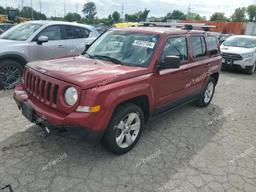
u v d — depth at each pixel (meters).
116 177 3.12
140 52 3.95
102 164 3.36
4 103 5.34
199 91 5.49
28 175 3.05
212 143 4.19
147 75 3.66
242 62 10.88
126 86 3.29
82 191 2.85
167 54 4.11
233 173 3.38
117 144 3.46
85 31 8.05
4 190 2.78
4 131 4.07
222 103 6.53
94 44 4.70
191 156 3.72
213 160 3.66
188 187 3.03
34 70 3.50
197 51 5.10
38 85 3.34
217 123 5.08
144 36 4.17
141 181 3.09
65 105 3.01
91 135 3.03
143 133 4.37
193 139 4.29
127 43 4.18
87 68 3.45
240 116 5.60
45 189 2.84
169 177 3.20
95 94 2.94
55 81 3.10
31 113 3.31
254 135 4.62
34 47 6.65
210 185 3.10
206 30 5.95
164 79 4.02
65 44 7.36
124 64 3.83
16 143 3.72
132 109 3.50
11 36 6.99
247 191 3.04
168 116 5.27
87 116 2.91
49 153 3.52
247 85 8.94
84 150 3.64
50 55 7.04
